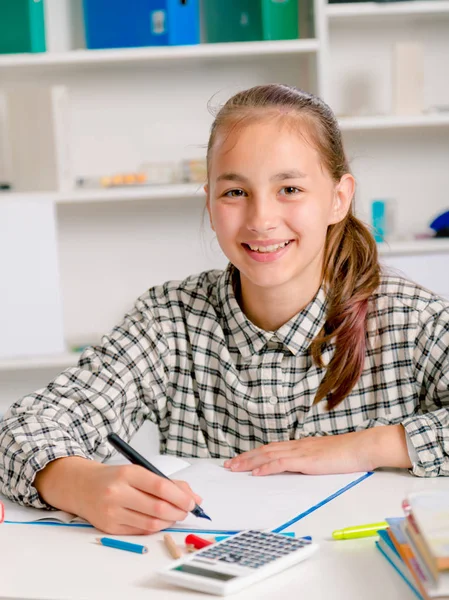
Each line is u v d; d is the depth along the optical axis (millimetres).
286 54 2695
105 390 1175
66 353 2604
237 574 677
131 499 827
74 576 720
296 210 1116
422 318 1211
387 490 940
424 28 2762
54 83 2768
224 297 1250
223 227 1136
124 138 2803
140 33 2547
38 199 2531
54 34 2744
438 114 2555
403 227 2846
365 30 2758
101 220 2863
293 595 657
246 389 1225
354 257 1236
